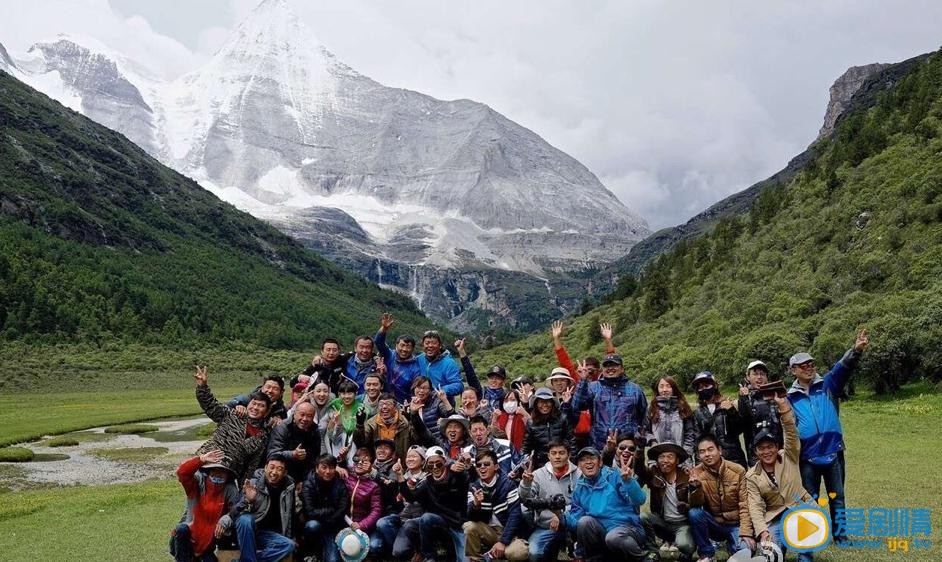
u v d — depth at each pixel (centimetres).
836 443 1376
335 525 1400
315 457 1476
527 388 1756
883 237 7162
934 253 5984
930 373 4250
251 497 1345
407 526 1416
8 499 2869
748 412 1452
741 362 5497
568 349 12344
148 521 2059
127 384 12169
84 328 15188
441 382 1791
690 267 12825
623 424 1502
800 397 1418
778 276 8519
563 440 1477
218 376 13912
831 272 7294
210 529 1345
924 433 2992
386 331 1859
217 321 19288
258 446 1462
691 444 1452
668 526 1359
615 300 15912
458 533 1391
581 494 1338
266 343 18925
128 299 17350
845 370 1397
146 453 4781
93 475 3906
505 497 1412
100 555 1650
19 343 13425
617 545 1269
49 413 7562
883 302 5247
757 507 1268
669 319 10444
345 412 1567
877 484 1972
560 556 1477
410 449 1430
